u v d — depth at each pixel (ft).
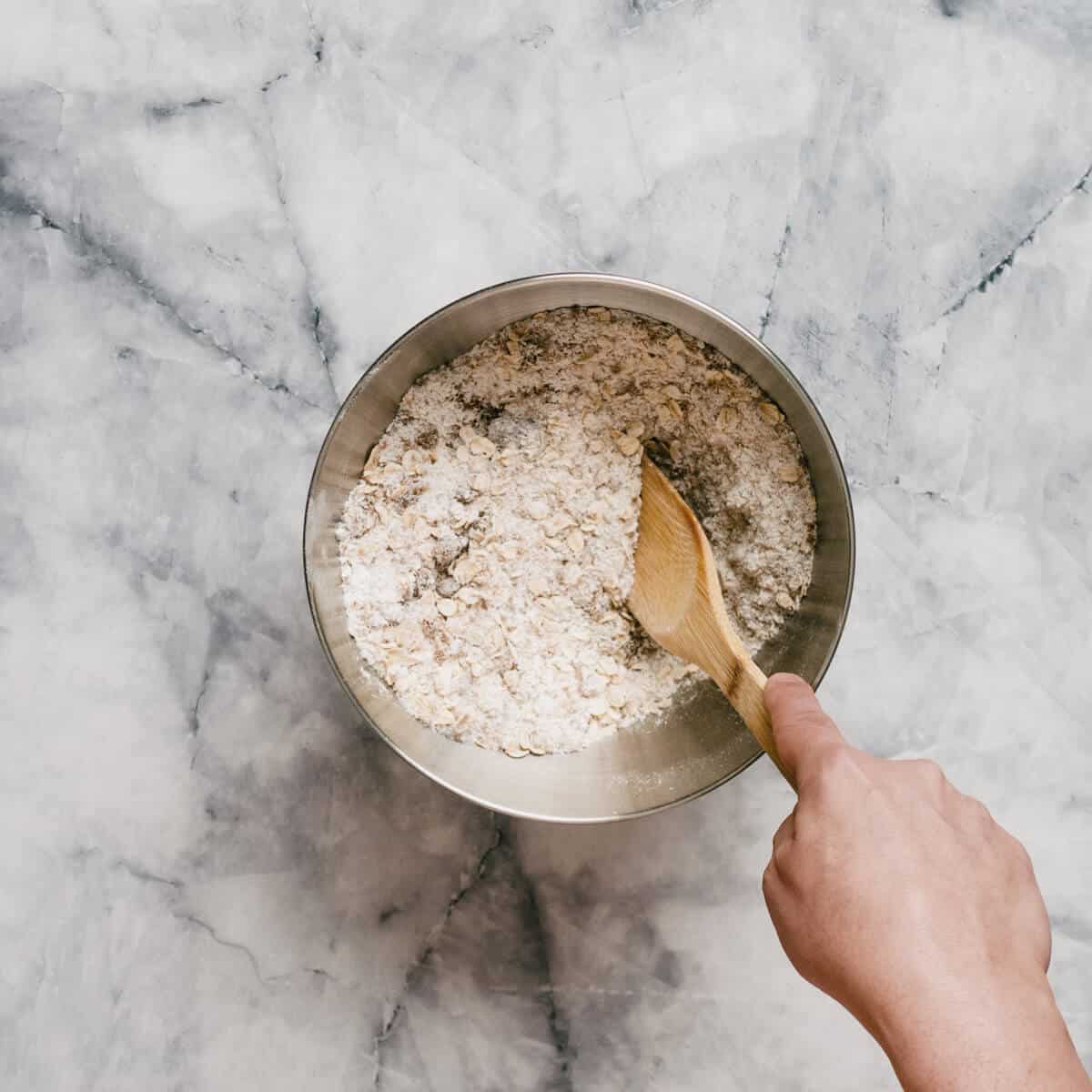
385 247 3.07
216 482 3.11
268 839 3.11
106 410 3.12
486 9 3.08
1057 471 3.07
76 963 3.11
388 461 2.81
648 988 3.07
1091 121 3.07
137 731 3.12
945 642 3.07
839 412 3.06
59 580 3.12
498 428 2.85
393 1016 3.09
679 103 3.07
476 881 3.10
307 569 2.53
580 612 2.85
